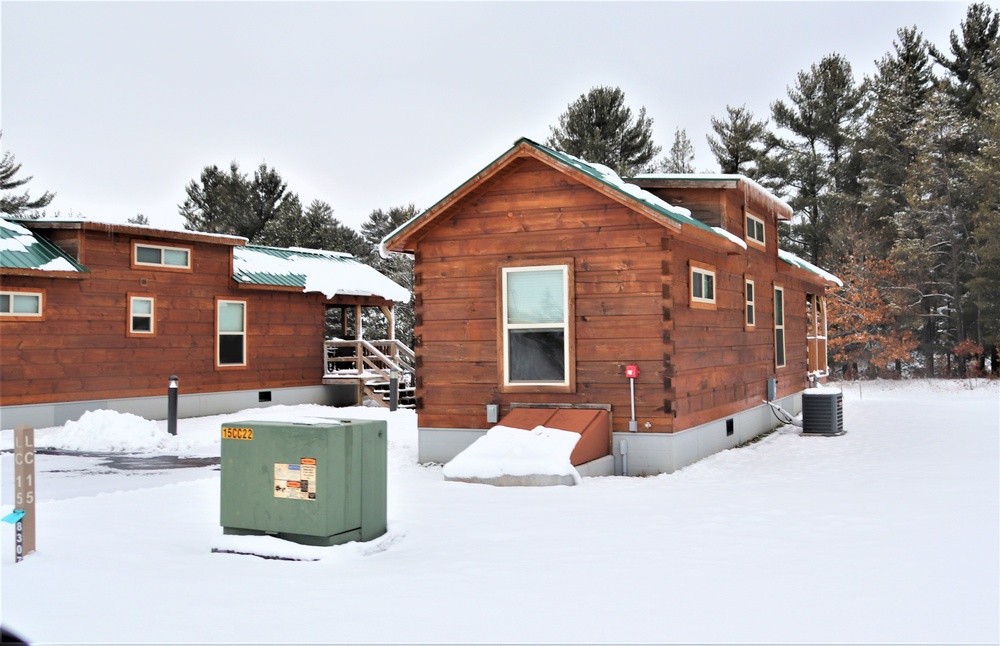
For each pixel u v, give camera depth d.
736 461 13.24
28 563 6.64
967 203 37.12
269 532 7.10
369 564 6.68
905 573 6.17
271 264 24.78
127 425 16.44
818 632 4.89
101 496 9.90
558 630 4.95
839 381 38.25
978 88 39.06
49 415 18.61
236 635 4.87
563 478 10.57
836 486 10.33
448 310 13.19
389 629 4.98
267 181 49.16
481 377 12.95
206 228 47.88
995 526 7.73
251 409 22.58
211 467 13.63
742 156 44.38
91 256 19.44
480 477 10.82
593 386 12.30
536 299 12.71
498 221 12.90
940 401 25.75
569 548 7.11
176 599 5.64
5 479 12.41
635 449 12.04
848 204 41.12
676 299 12.29
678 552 6.90
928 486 10.09
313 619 5.18
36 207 53.47
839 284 25.94
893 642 4.71
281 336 24.03
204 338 21.89
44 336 18.58
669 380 11.91
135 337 20.27
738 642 4.73
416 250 13.44
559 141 40.72
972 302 35.94
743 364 15.98
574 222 12.46
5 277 17.95
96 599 5.64
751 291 16.73
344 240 46.53
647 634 4.88
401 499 9.62
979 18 40.50
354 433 7.20
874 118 40.44
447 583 6.03
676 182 15.02
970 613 5.23
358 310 26.20
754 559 6.63
